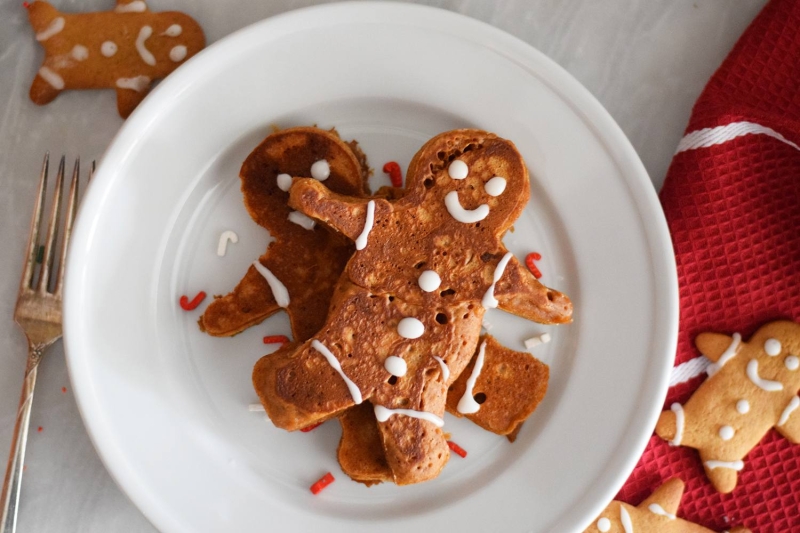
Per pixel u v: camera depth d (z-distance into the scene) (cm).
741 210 59
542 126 57
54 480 58
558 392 58
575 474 57
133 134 55
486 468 58
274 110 57
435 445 54
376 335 54
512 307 56
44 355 58
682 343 60
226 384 57
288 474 57
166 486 56
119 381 56
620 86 60
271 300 57
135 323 56
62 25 58
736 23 60
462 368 55
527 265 58
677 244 59
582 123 57
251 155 57
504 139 56
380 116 58
